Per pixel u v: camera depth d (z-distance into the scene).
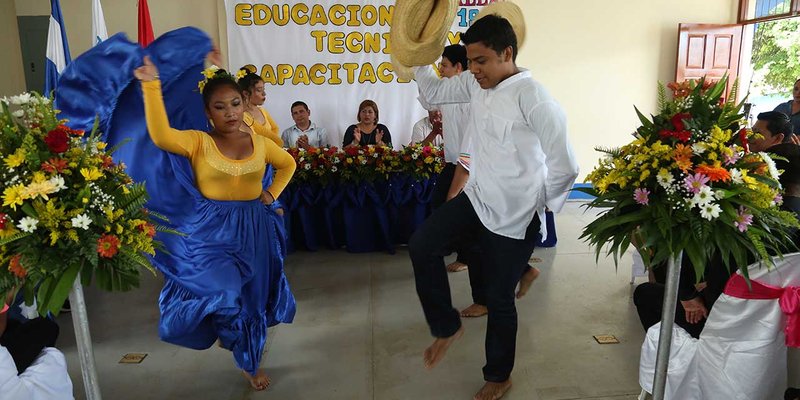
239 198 2.23
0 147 1.46
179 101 2.44
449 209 2.13
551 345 2.78
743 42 6.42
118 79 2.02
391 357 2.69
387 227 4.38
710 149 1.59
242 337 2.26
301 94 5.92
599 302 3.34
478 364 2.60
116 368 2.62
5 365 1.56
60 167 1.44
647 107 6.52
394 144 6.11
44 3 5.58
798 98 4.30
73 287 1.52
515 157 2.00
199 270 2.15
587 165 6.57
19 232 1.39
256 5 5.70
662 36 6.37
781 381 1.85
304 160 4.26
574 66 6.32
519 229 2.05
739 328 1.79
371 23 5.84
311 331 2.99
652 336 2.02
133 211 1.61
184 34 2.14
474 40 1.97
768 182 1.63
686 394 1.94
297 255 4.41
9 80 5.54
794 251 1.77
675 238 1.60
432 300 2.13
